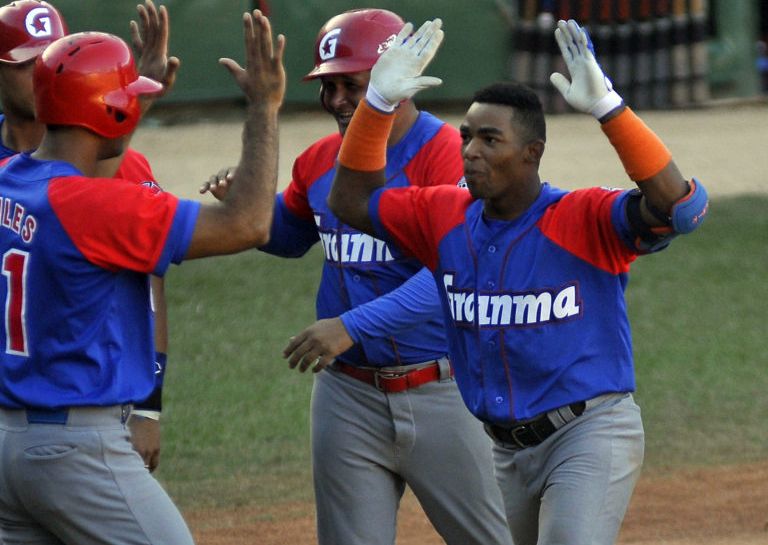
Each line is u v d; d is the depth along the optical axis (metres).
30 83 18.62
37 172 15.62
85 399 15.43
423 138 19.45
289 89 70.00
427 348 19.14
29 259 15.37
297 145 62.06
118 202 15.14
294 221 21.08
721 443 31.53
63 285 15.27
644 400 34.69
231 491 28.66
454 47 69.62
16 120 19.09
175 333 40.44
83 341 15.43
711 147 63.72
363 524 19.66
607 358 16.89
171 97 67.62
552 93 70.94
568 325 16.72
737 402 34.53
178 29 67.00
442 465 19.53
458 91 70.06
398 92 17.08
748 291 44.56
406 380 19.22
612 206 16.34
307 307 43.22
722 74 74.06
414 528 26.70
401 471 19.81
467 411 19.45
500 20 70.00
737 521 26.56
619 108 15.70
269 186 15.70
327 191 19.92
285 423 33.28
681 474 29.48
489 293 16.97
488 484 19.66
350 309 19.80
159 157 60.28
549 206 16.92
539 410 16.88
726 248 49.19
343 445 19.58
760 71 77.25
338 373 19.62
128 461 15.80
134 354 15.95
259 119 15.84
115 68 15.70
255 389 35.81
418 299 18.27
